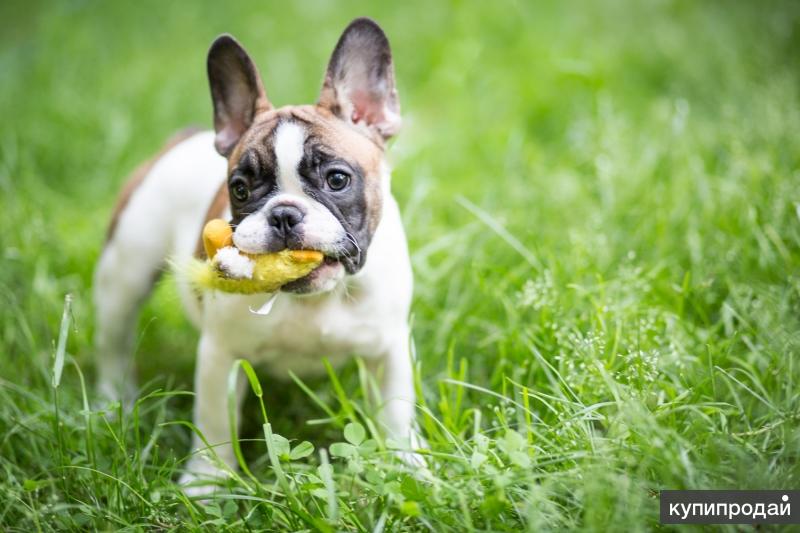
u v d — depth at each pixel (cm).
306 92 174
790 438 98
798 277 114
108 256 120
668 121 146
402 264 109
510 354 113
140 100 177
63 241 137
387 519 97
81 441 106
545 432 101
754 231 119
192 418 115
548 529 94
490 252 125
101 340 121
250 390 117
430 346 117
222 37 107
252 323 106
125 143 161
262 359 109
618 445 98
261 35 203
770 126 137
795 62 161
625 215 128
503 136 154
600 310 109
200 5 221
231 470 100
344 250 101
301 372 111
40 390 113
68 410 111
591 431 100
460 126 160
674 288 114
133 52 203
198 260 106
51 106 173
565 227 128
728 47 176
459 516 96
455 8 203
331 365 111
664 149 139
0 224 136
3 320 122
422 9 208
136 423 102
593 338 105
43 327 124
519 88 171
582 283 117
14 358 120
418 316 120
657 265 119
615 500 94
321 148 102
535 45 187
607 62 177
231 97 109
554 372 107
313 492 97
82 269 134
